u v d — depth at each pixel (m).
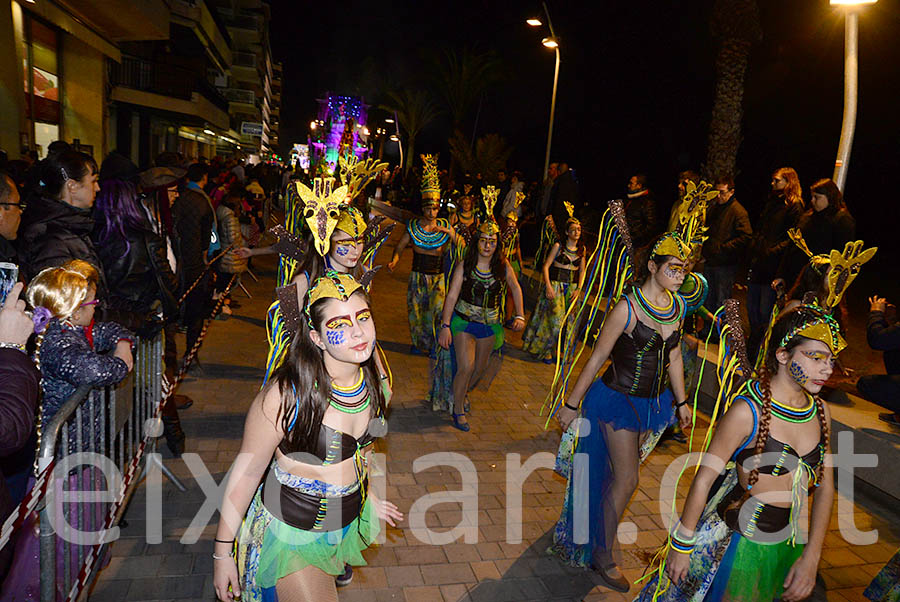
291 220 4.09
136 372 3.99
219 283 8.86
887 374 5.44
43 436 2.65
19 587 2.79
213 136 42.94
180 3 24.55
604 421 3.76
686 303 3.90
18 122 13.43
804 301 3.21
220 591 2.52
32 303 3.09
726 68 10.57
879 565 4.25
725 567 2.84
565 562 3.97
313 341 2.45
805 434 2.76
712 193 3.92
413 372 7.57
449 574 3.81
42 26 15.47
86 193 3.70
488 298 5.73
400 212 29.44
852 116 6.47
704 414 6.78
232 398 6.18
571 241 8.29
